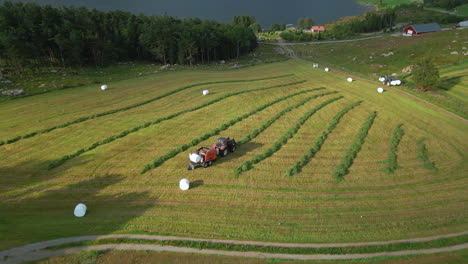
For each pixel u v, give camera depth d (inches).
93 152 1111.0
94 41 2731.3
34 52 2396.7
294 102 1731.1
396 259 618.8
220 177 940.0
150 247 647.8
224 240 671.1
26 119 1425.9
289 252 636.1
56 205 801.6
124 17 3427.7
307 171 978.1
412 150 1134.4
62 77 2207.2
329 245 657.0
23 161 1041.5
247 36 3823.8
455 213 768.9
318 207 792.9
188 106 1654.8
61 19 2775.6
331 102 1732.3
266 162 1037.2
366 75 2422.5
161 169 989.2
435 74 1800.0
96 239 668.1
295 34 5556.1
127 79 2290.8
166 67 2861.7
